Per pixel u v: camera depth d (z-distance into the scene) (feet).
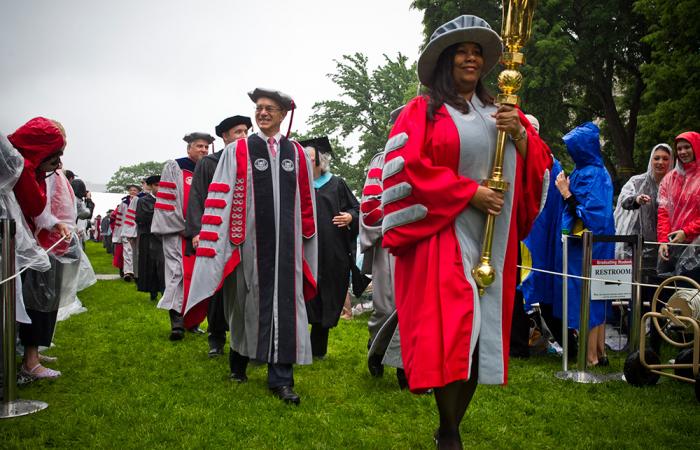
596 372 18.51
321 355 20.59
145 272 33.99
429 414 14.33
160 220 24.27
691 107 53.26
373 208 17.37
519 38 10.66
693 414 14.51
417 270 10.39
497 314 10.57
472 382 10.94
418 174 10.27
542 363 20.40
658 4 54.70
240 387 16.31
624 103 81.61
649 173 23.30
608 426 13.64
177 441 12.50
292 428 13.25
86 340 22.95
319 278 20.22
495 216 10.41
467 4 72.33
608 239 17.93
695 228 19.06
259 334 15.48
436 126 10.55
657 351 19.70
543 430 13.44
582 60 71.72
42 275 16.67
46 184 17.15
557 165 21.03
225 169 16.12
